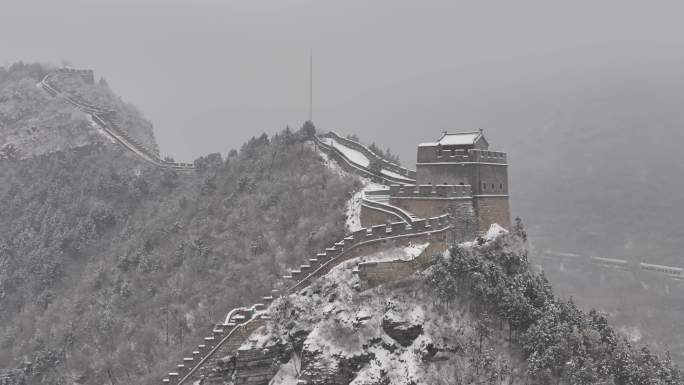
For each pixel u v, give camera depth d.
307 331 88.81
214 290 117.94
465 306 87.94
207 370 90.31
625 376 85.19
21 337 139.50
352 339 85.06
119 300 127.75
